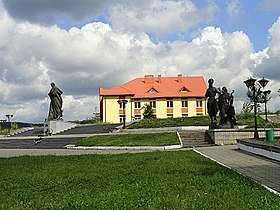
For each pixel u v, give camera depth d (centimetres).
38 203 846
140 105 8012
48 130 5100
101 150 3053
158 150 2706
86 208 769
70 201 843
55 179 1234
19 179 1274
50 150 3359
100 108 8312
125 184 1065
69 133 5069
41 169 1571
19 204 849
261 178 1204
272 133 2444
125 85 8362
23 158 2222
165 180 1111
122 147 3080
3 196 964
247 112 5328
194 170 1344
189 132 3462
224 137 3066
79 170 1474
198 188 967
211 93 3275
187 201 798
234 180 1090
